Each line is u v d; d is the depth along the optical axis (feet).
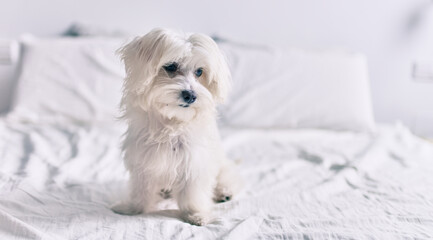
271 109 4.13
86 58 4.06
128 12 4.64
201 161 2.56
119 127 3.92
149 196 2.64
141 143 2.57
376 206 2.59
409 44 5.00
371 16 4.91
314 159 3.47
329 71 4.25
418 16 4.92
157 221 2.36
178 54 2.45
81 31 4.41
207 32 4.80
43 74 3.99
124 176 3.02
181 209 2.58
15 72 4.21
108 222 2.33
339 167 3.30
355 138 4.01
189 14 4.73
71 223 2.29
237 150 3.67
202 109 2.55
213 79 2.66
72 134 3.72
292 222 2.36
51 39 4.21
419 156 3.54
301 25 4.90
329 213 2.51
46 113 3.96
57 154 3.31
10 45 4.49
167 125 2.52
